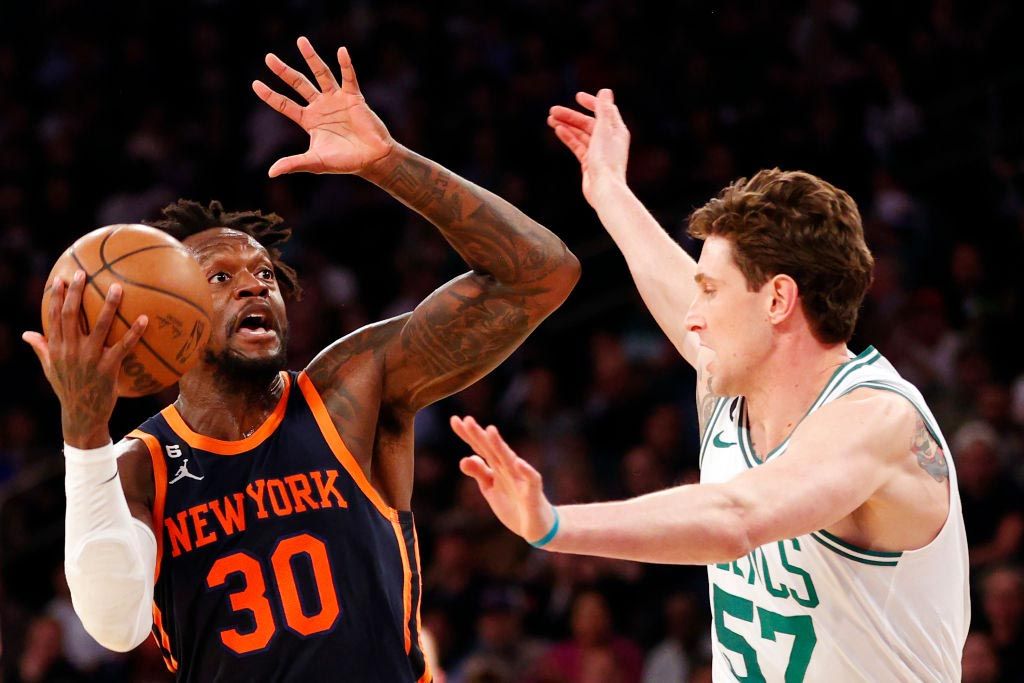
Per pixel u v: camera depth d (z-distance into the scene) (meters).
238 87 11.66
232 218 3.33
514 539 7.77
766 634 3.03
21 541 8.30
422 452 8.42
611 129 4.05
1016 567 6.88
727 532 2.44
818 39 9.95
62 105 11.76
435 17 11.50
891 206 8.62
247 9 12.07
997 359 7.97
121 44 12.21
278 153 10.98
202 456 3.06
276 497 3.02
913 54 9.60
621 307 8.88
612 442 8.26
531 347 8.95
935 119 8.72
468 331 3.22
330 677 2.93
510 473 2.30
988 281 8.30
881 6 10.14
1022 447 7.41
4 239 10.89
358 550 3.02
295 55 11.62
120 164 11.32
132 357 2.80
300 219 10.56
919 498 2.82
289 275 3.52
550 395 8.50
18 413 9.32
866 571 2.89
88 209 11.12
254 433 3.09
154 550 2.93
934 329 8.18
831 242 2.91
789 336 2.97
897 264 8.41
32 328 10.16
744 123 9.29
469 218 3.17
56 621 7.88
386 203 10.40
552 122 4.13
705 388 3.38
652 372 8.54
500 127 10.34
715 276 2.98
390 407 3.26
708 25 10.20
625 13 10.55
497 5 11.48
